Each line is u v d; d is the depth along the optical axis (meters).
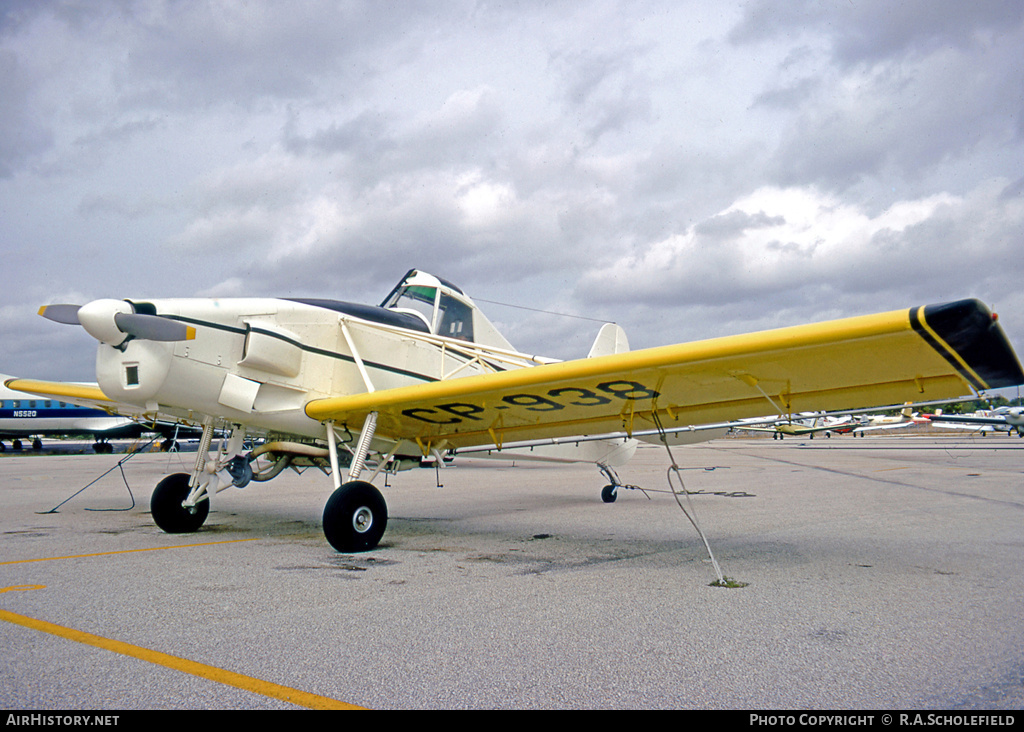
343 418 5.80
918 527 6.34
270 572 4.24
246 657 2.58
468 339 7.74
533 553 5.00
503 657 2.61
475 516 7.52
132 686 2.28
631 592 3.71
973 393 4.45
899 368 4.07
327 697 2.20
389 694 2.23
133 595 3.58
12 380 7.84
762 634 2.92
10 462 20.64
